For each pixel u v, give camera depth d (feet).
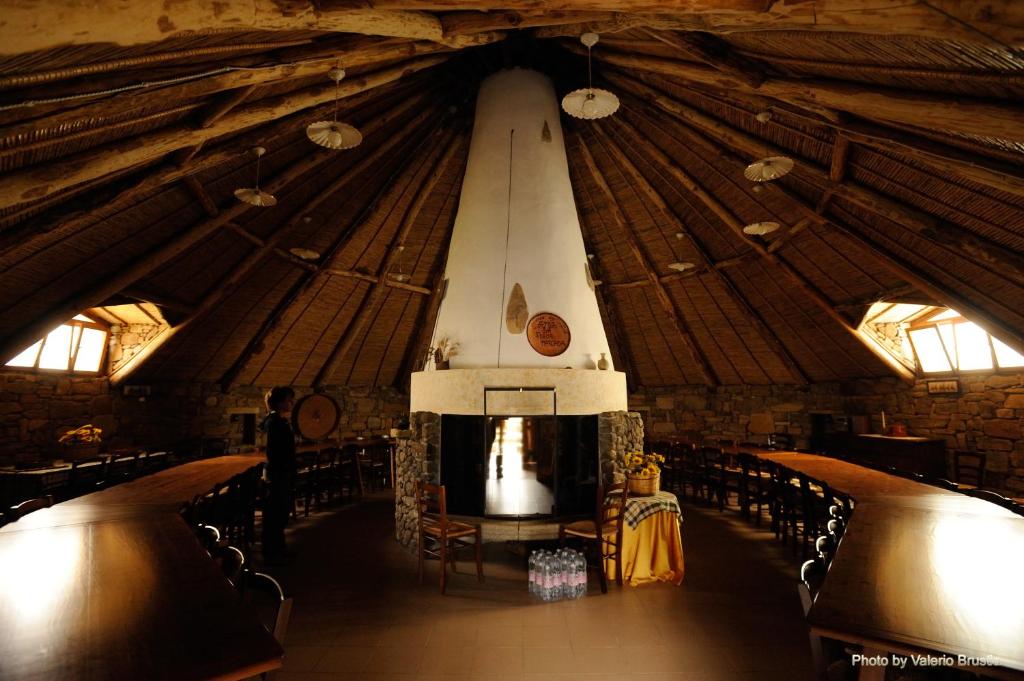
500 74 21.68
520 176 19.74
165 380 26.09
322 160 20.07
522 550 17.16
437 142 23.77
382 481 31.24
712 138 20.70
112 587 6.36
